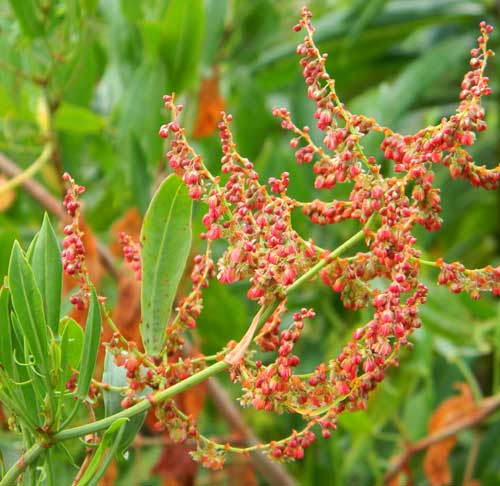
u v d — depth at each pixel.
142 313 0.41
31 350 0.40
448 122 0.39
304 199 0.66
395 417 0.65
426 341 0.66
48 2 0.60
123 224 0.64
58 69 0.62
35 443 0.40
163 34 0.64
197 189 0.40
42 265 0.41
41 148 0.66
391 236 0.39
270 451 0.40
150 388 0.42
